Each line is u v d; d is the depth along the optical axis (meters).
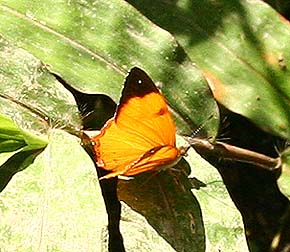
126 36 0.31
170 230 0.29
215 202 0.30
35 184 0.28
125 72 0.31
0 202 0.28
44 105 0.30
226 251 0.29
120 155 0.28
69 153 0.29
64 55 0.31
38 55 0.30
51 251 0.27
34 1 0.31
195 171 0.30
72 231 0.28
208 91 0.31
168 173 0.30
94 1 0.31
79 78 0.31
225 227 0.30
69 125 0.30
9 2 0.31
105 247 0.28
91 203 0.28
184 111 0.31
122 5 0.31
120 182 0.30
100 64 0.31
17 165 0.29
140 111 0.28
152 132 0.28
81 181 0.29
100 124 0.31
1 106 0.30
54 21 0.31
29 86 0.30
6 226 0.28
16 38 0.31
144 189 0.30
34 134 0.30
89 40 0.31
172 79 0.31
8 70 0.30
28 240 0.28
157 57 0.31
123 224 0.30
